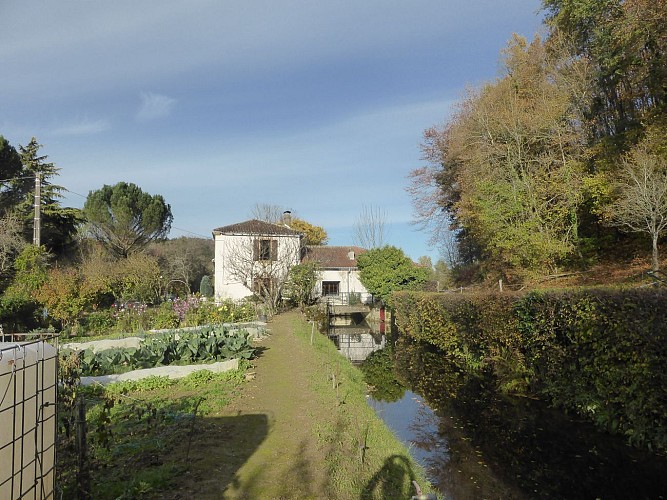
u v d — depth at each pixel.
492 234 19.16
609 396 7.18
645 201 13.13
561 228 18.00
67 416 5.15
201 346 10.84
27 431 2.91
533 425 8.00
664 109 16.11
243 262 29.33
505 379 10.59
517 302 10.01
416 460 6.39
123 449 5.26
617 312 6.84
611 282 14.55
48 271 20.50
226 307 19.67
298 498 4.35
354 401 8.24
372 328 29.83
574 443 7.05
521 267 18.67
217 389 8.32
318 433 6.17
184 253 41.59
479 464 6.52
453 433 7.96
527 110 19.33
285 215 43.28
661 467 6.03
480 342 12.31
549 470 6.20
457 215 24.61
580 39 19.84
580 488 5.65
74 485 4.14
